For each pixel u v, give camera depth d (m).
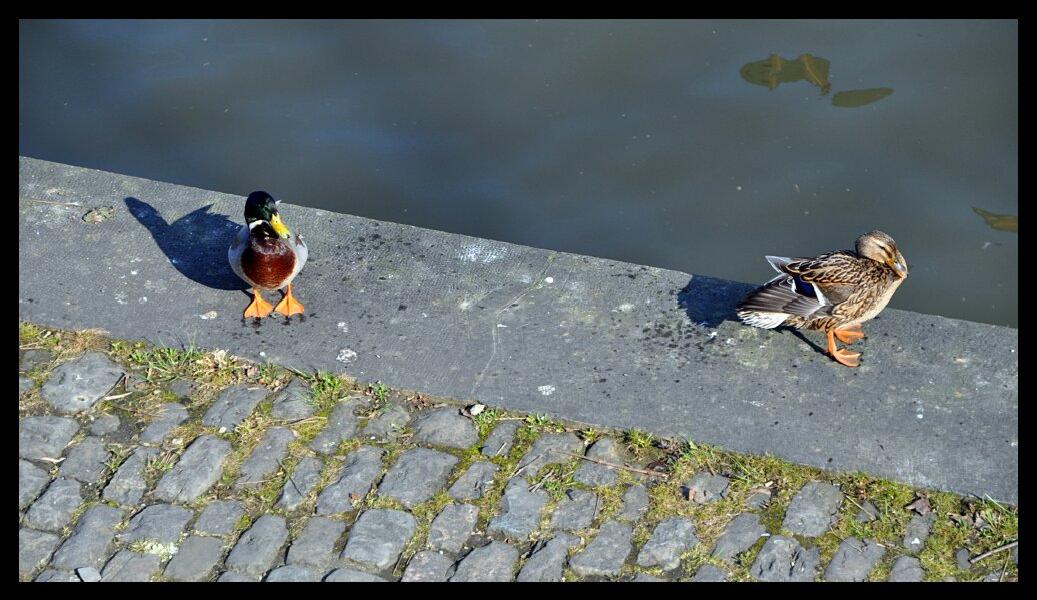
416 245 7.24
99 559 6.42
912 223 8.55
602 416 6.71
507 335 6.94
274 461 6.63
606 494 6.54
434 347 6.91
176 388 6.81
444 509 6.52
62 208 7.34
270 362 6.88
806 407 6.72
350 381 6.82
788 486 6.54
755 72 9.23
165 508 6.52
